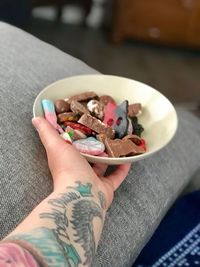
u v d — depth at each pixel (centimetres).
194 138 38
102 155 26
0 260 17
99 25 121
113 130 29
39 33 109
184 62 109
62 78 34
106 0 117
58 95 31
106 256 25
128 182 30
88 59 101
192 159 36
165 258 35
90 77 33
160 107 32
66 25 117
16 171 25
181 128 38
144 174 31
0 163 25
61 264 19
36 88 32
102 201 24
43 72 34
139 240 28
